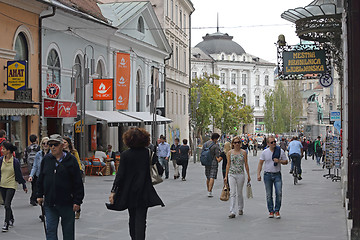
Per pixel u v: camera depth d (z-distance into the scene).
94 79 38.38
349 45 15.91
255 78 178.00
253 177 33.72
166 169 33.56
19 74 27.52
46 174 10.71
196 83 91.00
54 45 33.69
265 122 150.75
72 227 10.83
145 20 52.47
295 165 29.77
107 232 14.48
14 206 19.39
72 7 36.03
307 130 91.56
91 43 39.81
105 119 37.97
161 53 57.50
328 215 17.61
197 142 71.12
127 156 10.91
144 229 10.82
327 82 28.45
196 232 14.55
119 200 10.83
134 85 49.59
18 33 29.50
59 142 10.74
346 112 20.77
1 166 14.96
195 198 22.53
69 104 32.84
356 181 12.20
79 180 10.74
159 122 48.34
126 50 47.38
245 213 18.09
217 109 79.94
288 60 28.39
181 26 71.69
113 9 48.56
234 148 17.55
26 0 29.58
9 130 28.73
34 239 13.58
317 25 25.48
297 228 15.16
